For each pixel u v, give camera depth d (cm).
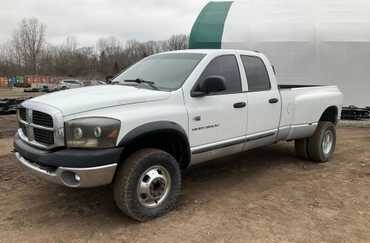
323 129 730
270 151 833
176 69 533
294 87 729
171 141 502
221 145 541
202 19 1844
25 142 467
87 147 411
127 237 421
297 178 640
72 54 10294
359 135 1098
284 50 1667
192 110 496
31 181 599
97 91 481
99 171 411
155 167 459
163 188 470
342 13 1653
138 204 445
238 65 579
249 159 762
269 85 626
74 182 420
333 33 1611
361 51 1580
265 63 631
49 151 429
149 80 530
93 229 440
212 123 523
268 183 611
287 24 1688
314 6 1709
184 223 455
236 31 1741
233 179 630
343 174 666
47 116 427
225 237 423
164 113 463
